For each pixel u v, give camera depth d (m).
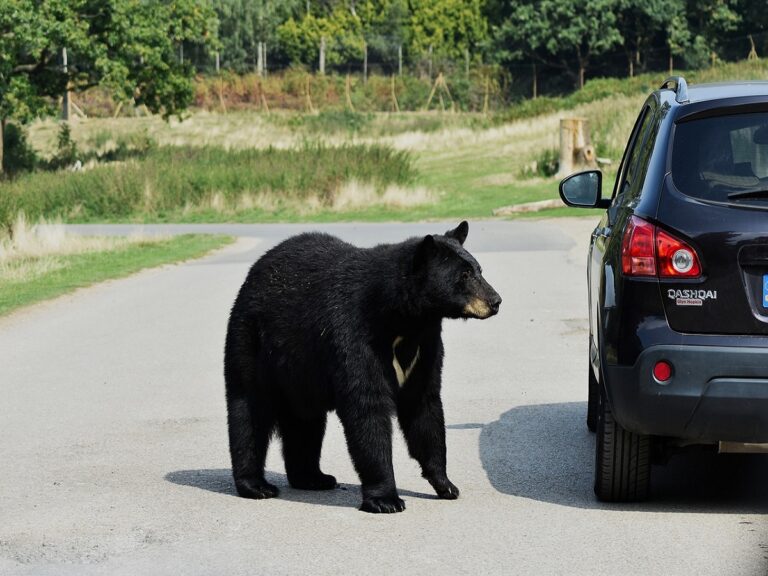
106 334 14.70
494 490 7.54
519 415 9.89
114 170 42.56
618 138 42.88
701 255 6.38
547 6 96.94
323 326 7.04
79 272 21.55
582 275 19.11
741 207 6.39
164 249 26.09
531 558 6.00
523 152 49.34
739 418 6.33
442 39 118.75
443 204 37.19
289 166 41.34
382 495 7.00
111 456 8.71
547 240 25.02
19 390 11.35
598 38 96.56
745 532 6.41
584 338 13.66
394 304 6.78
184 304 17.25
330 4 131.62
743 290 6.33
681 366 6.36
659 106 7.35
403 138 60.03
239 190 39.75
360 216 35.44
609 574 5.71
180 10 54.25
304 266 7.44
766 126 6.59
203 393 11.05
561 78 101.62
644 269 6.50
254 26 119.75
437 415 7.27
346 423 6.96
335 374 6.96
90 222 38.22
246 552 6.21
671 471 8.02
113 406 10.52
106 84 50.75
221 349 13.47
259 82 93.88
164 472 8.22
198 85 91.44
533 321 14.89
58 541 6.48
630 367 6.48
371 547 6.26
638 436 6.89
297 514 7.03
